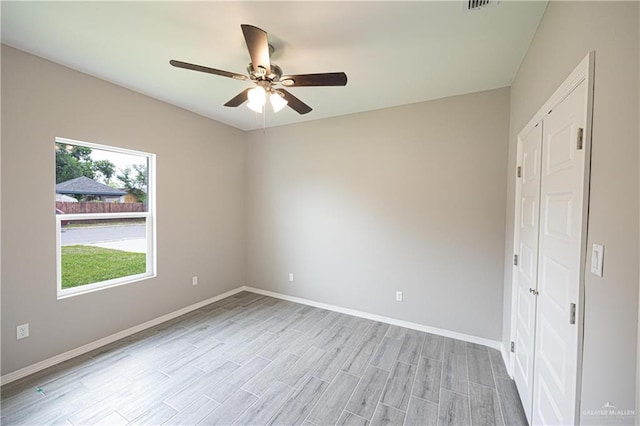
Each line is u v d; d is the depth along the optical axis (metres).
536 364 1.58
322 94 2.75
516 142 2.23
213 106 3.20
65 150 2.37
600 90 0.94
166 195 3.12
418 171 2.95
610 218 0.88
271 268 4.03
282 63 2.17
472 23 1.66
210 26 1.74
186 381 2.08
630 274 0.78
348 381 2.11
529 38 1.80
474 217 2.69
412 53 2.01
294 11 1.58
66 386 2.00
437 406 1.85
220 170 3.80
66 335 2.33
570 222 1.15
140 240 2.96
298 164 3.75
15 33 1.82
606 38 0.91
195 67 1.66
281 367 2.28
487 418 1.75
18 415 1.72
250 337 2.79
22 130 2.05
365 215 3.27
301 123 3.71
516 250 2.13
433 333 2.90
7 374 2.01
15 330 2.04
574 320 1.09
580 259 1.04
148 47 1.99
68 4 1.54
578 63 1.11
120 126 2.65
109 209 2.69
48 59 2.16
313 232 3.65
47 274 2.21
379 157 3.16
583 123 1.04
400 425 1.70
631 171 0.78
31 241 2.12
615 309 0.84
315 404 1.87
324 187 3.55
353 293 3.38
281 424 1.69
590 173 1.00
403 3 1.50
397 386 2.05
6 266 2.00
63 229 2.36
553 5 1.41
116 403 1.84
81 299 2.43
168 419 1.72
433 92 2.68
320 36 1.82
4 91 1.96
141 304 2.90
